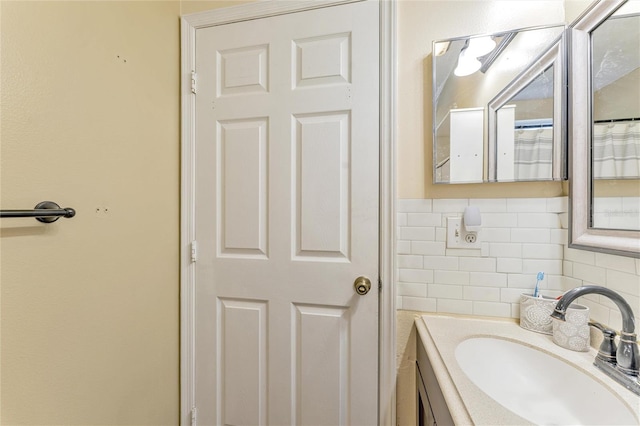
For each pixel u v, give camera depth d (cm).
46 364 72
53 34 73
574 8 88
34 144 69
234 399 114
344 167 104
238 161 113
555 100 90
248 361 113
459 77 98
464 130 97
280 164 109
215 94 115
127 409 95
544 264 94
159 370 108
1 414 64
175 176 116
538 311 86
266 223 111
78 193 79
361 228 103
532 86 92
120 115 92
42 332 71
